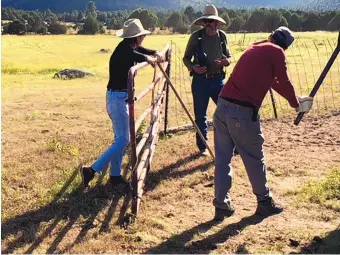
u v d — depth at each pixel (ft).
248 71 16.40
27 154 25.48
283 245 15.48
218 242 15.80
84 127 32.55
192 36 23.99
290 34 17.06
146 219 17.33
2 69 93.09
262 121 32.65
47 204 18.78
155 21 359.25
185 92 48.44
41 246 15.56
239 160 24.14
